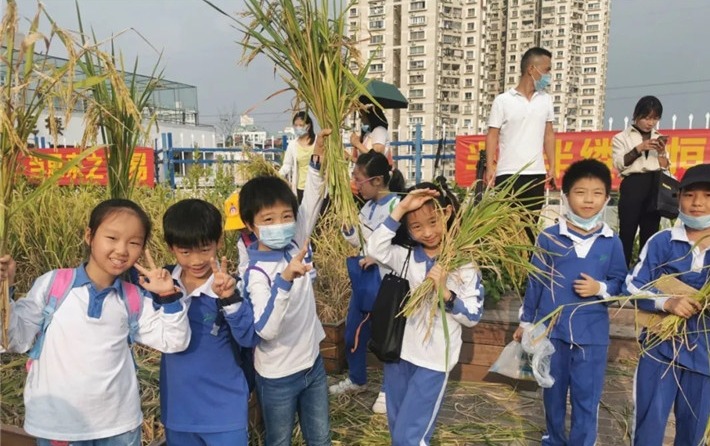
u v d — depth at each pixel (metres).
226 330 2.20
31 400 1.90
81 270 1.95
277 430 2.43
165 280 1.95
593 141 7.02
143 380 3.35
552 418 2.75
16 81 1.61
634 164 4.64
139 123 2.00
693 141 6.52
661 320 2.41
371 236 2.52
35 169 4.62
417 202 2.37
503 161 4.50
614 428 3.27
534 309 2.80
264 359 2.35
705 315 2.35
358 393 3.73
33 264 4.64
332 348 4.05
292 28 2.49
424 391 2.38
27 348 1.87
